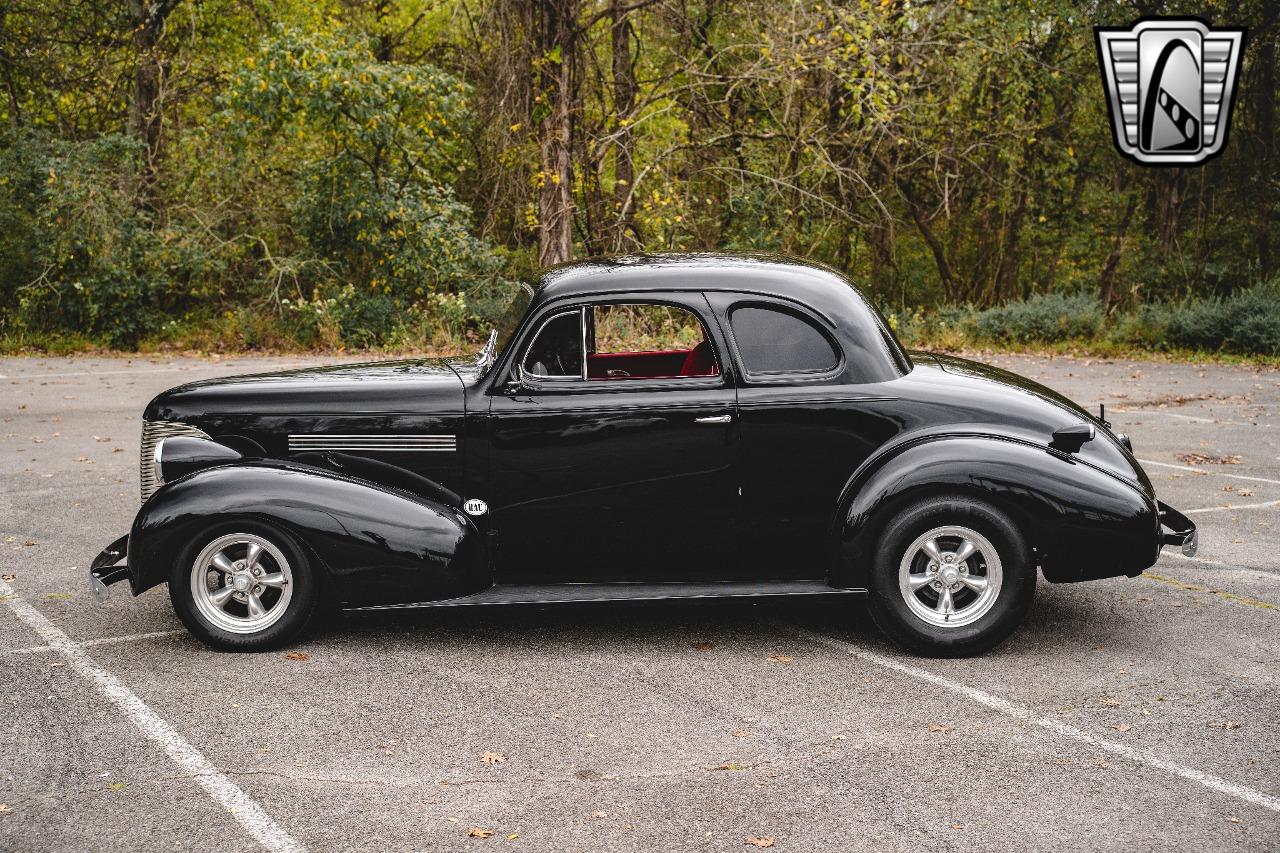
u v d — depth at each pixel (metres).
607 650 5.32
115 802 3.83
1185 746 4.23
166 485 5.21
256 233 20.66
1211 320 17.91
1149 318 18.62
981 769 4.05
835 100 20.31
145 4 21.64
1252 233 25.41
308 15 23.61
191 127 21.50
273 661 5.18
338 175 19.67
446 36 25.12
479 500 5.33
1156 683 4.84
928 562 5.11
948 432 5.09
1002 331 19.36
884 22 18.17
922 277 27.95
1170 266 25.33
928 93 20.88
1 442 10.54
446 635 5.54
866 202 24.20
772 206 21.23
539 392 5.25
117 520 7.74
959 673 4.98
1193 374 15.36
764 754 4.18
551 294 5.27
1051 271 27.53
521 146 19.03
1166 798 3.83
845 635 5.51
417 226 20.12
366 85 19.05
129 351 18.98
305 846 3.54
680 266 5.41
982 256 26.84
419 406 5.31
